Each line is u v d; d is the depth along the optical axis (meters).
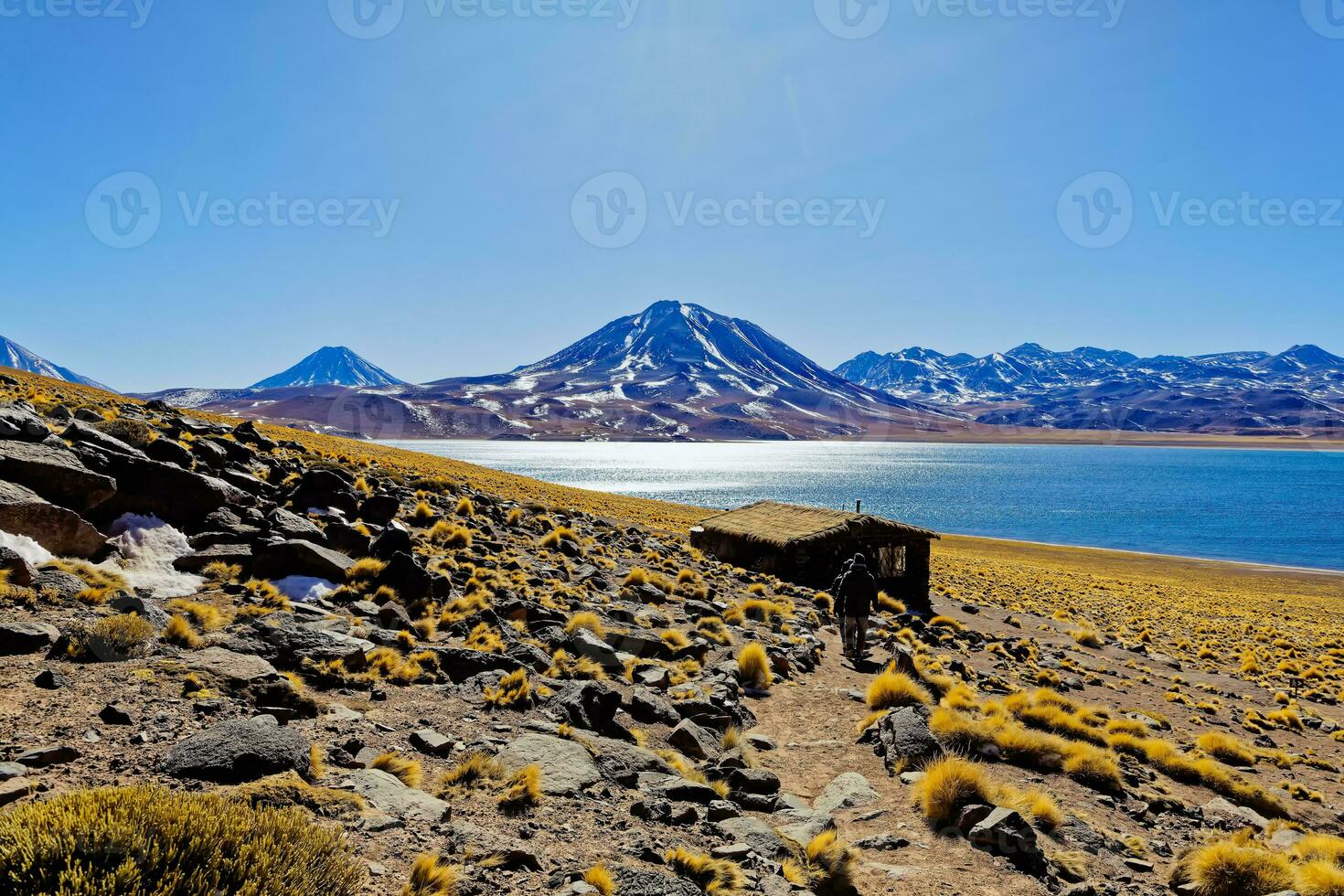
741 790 8.62
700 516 81.00
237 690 7.34
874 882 6.66
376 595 12.08
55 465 10.77
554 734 8.27
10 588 8.45
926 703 13.23
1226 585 70.31
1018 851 7.41
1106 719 17.02
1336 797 13.84
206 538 12.09
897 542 34.50
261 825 4.04
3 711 5.90
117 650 7.59
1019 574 63.53
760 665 14.34
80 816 3.76
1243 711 21.81
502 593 14.66
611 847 5.95
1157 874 7.88
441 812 5.75
